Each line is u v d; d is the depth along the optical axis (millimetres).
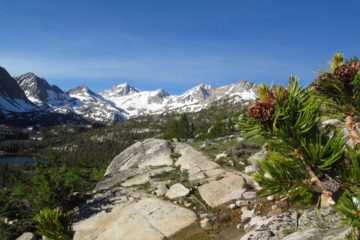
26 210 16234
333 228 9695
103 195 19312
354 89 2385
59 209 3295
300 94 2275
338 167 2189
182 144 26781
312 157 2100
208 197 17078
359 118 2471
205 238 13641
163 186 18922
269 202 15102
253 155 21234
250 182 17750
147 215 15867
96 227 15984
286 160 2217
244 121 2375
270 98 2314
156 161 24391
